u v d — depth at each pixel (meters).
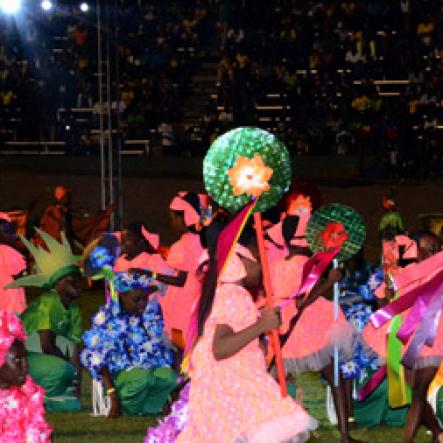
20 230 18.23
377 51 32.75
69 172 29.41
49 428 6.53
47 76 33.38
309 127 30.67
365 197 27.03
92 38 33.78
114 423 9.54
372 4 33.69
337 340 8.43
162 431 6.82
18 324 6.35
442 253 8.03
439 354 8.00
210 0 35.81
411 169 28.91
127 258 9.97
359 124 30.06
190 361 5.89
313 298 8.05
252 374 5.79
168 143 30.97
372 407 9.47
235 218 5.82
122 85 32.53
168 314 10.01
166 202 27.33
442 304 7.78
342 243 7.97
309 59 32.91
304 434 5.70
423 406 8.07
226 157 6.35
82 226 20.02
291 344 8.48
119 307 9.84
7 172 29.28
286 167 6.41
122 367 9.76
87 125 31.75
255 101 32.00
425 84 31.42
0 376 6.34
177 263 9.87
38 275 9.85
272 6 34.19
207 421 5.77
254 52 33.38
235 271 5.79
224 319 5.70
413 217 25.92
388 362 8.49
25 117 32.53
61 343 10.10
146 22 34.94
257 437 5.65
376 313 7.89
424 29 33.12
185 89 33.53
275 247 8.59
